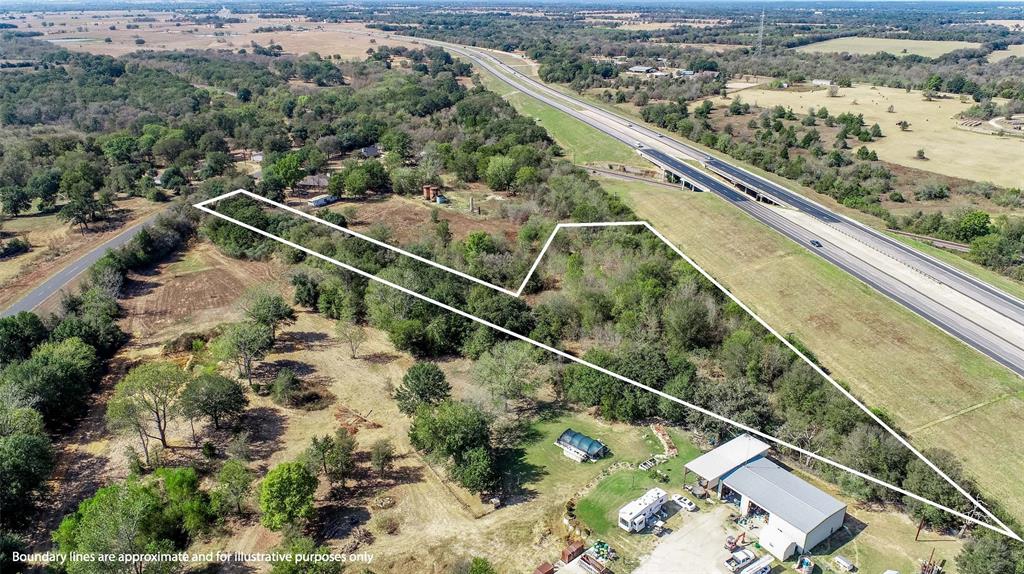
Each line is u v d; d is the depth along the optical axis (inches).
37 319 3270.2
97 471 2536.9
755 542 2206.0
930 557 2134.6
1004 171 5999.0
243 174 5797.2
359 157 6555.1
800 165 5876.0
